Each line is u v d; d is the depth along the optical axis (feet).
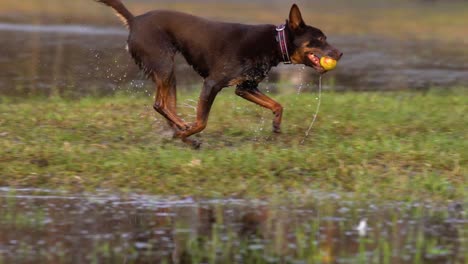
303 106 52.65
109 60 77.41
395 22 122.21
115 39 92.94
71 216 31.53
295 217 31.96
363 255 27.22
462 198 34.71
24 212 31.86
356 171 37.24
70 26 105.50
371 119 48.14
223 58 39.91
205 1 139.74
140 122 46.42
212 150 40.14
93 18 115.14
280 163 37.65
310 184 36.04
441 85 69.41
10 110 49.65
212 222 31.17
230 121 47.24
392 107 52.65
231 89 62.03
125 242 28.66
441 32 112.37
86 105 52.24
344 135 44.32
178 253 27.63
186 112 50.47
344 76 74.18
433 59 86.63
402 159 38.96
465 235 29.94
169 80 40.60
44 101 55.42
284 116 48.80
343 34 107.14
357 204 33.86
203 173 36.50
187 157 38.22
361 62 83.30
